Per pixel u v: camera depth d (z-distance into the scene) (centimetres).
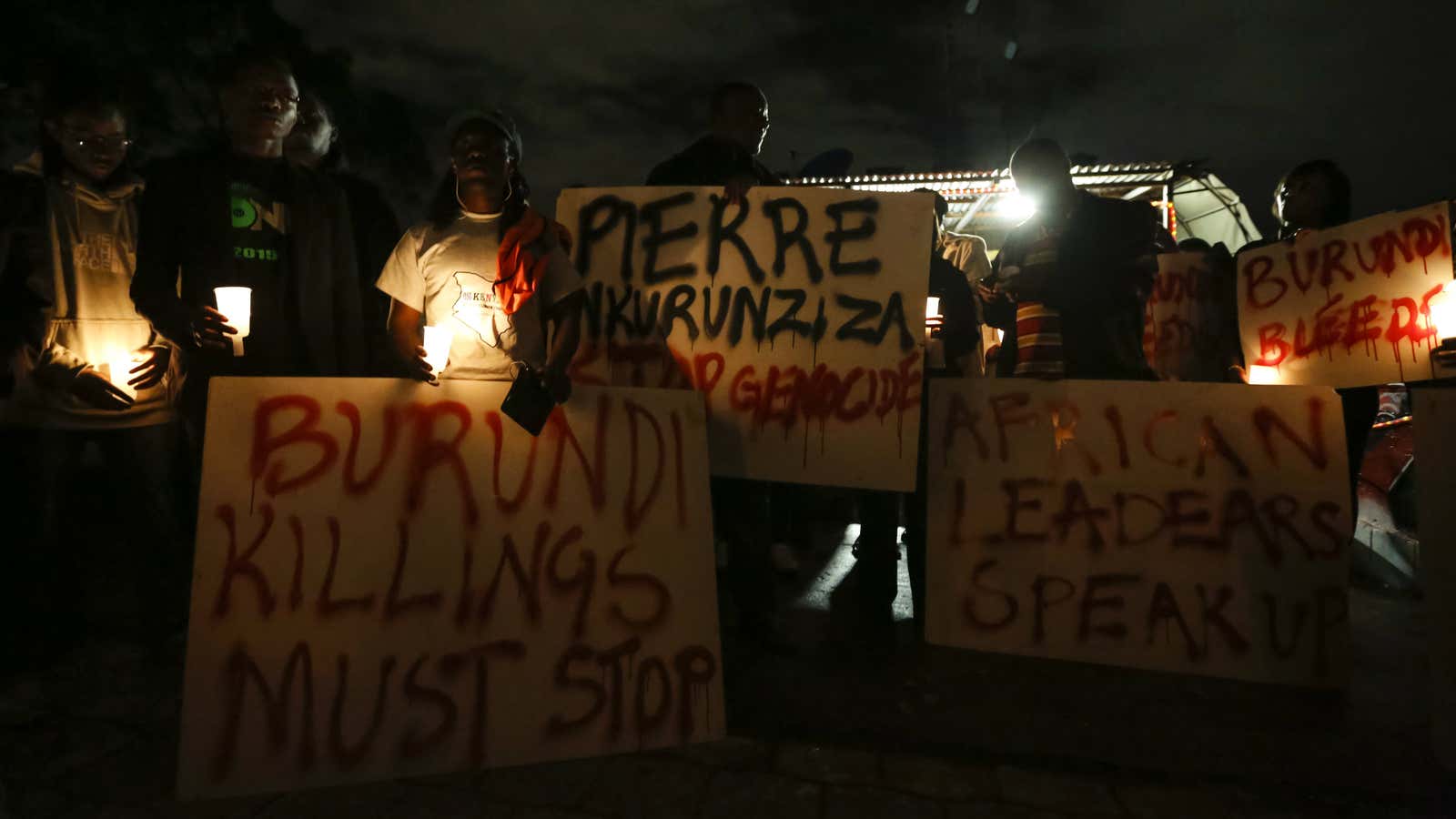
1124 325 359
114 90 299
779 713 281
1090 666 328
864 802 227
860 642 352
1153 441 333
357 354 331
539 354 279
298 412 252
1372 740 268
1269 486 321
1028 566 335
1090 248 353
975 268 566
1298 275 395
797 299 338
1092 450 337
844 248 337
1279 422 324
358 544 249
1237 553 320
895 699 295
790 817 218
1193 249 591
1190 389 333
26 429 296
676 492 279
